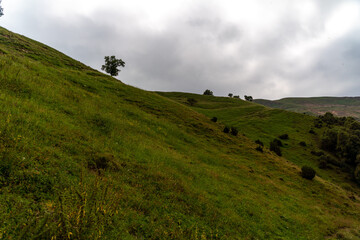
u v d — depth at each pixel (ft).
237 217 36.42
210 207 35.50
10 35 137.59
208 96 507.30
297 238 38.88
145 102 116.06
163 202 29.99
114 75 237.45
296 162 180.14
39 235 11.86
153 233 21.31
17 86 45.75
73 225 14.40
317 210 60.75
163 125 87.86
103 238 15.90
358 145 192.03
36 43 168.04
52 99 50.34
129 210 23.12
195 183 45.73
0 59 55.93
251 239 31.55
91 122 51.11
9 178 18.01
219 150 92.07
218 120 300.20
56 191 19.53
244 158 92.73
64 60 149.28
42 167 22.11
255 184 65.21
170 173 43.52
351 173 175.83
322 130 283.18
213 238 26.76
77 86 84.69
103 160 32.83
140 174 35.91
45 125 33.96
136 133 63.05
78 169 26.40
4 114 29.96
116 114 71.26
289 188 73.92
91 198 17.44
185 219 27.84
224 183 54.85
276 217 45.37
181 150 71.00
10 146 22.52
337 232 48.37
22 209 15.11
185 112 134.82
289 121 322.34
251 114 359.66
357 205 79.36
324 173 168.45
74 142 34.30
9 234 12.55
